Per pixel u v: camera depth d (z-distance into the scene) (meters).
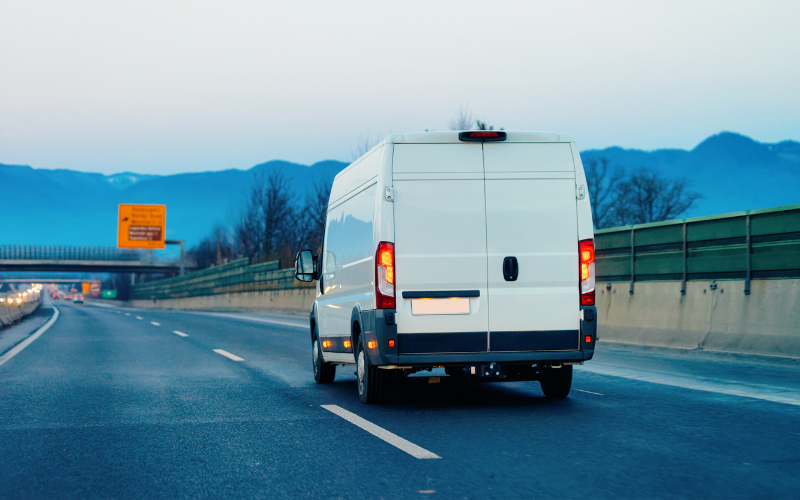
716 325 12.97
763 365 11.23
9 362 14.27
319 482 5.05
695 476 4.99
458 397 9.18
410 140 7.88
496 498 4.58
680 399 8.30
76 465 5.68
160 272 105.75
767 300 12.05
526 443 6.17
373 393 8.53
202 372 12.45
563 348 7.92
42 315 53.19
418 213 7.80
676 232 14.12
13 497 4.82
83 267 98.44
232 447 6.27
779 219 11.91
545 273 7.90
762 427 6.63
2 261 92.56
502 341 7.84
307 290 42.81
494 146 7.95
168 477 5.27
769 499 4.48
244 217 82.06
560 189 7.98
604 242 16.34
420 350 7.76
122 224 59.78
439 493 4.72
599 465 5.34
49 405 8.75
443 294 7.79
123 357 15.35
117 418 7.81
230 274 62.47
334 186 10.66
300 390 10.10
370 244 8.05
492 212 7.87
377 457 5.78
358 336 8.81
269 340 20.66
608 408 7.84
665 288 14.34
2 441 6.62
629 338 14.92
